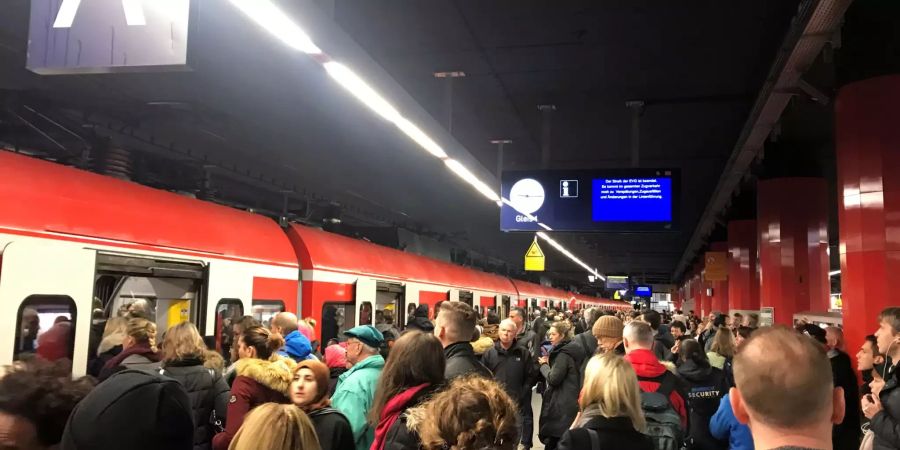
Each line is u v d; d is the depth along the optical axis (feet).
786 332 5.46
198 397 12.94
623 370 9.30
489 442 6.23
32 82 28.96
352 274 33.30
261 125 38.70
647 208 32.89
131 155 34.06
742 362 5.40
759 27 24.17
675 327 31.37
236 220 24.81
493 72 29.45
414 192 64.13
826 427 5.12
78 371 16.10
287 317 16.47
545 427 17.04
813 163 43.45
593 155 46.37
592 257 147.74
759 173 44.86
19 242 14.75
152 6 11.91
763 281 44.32
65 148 31.30
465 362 11.35
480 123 38.17
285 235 28.48
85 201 17.11
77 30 12.10
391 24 24.38
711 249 92.94
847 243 22.93
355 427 10.78
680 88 31.32
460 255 89.20
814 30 20.61
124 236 18.04
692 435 15.08
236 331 15.81
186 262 20.63
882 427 10.34
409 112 23.49
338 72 18.42
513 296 81.20
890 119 21.21
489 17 23.70
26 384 5.60
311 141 43.04
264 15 13.87
